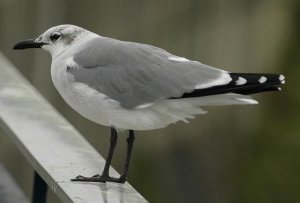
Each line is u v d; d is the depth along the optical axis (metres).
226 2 14.09
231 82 6.27
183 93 6.46
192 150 13.97
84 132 13.45
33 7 13.60
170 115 6.63
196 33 13.91
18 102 7.93
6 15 13.73
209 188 13.74
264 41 14.40
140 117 6.63
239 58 14.21
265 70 14.40
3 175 7.88
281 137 14.02
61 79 6.86
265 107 14.43
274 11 14.56
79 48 6.97
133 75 6.64
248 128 14.20
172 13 13.77
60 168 6.38
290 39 14.66
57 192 6.14
